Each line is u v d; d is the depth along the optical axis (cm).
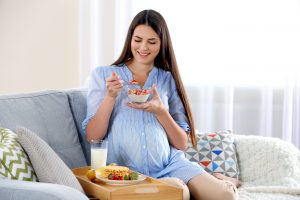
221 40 403
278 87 402
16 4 455
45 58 451
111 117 259
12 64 460
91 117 256
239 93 406
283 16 395
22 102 242
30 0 451
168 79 276
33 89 455
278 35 396
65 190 179
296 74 396
